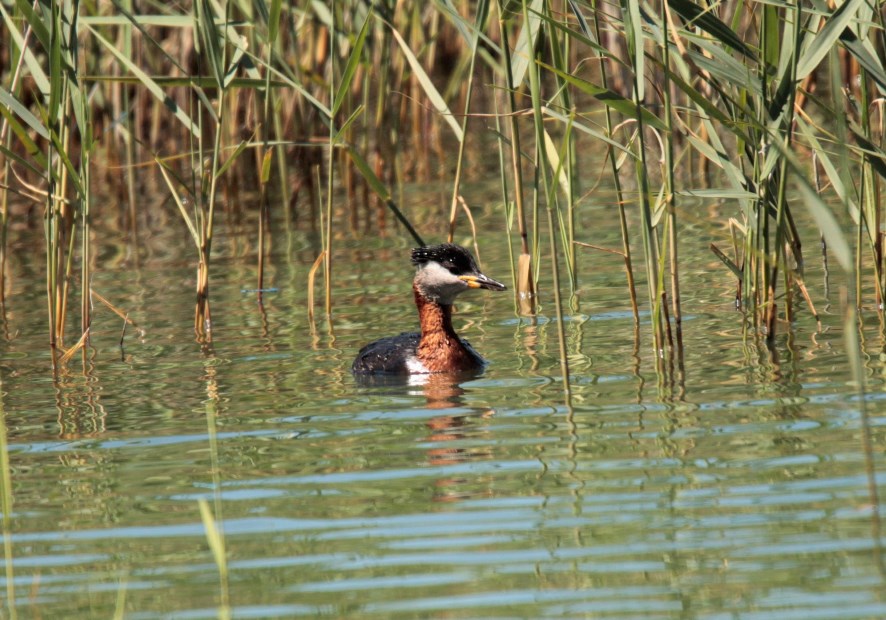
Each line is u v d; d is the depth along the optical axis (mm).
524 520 9000
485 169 29125
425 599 7852
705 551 8305
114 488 10188
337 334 15719
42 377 14117
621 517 8953
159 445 11297
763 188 13219
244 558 8641
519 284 17266
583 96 36000
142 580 8406
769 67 12922
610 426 11117
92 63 24797
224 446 11172
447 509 9312
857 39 12117
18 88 15969
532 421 11445
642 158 12914
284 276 19656
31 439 11664
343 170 27984
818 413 11047
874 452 9898
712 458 10055
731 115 13891
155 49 26250
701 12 11844
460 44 37781
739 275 15469
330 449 10945
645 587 7852
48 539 9180
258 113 23203
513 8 13594
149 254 22375
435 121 31219
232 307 17625
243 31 22266
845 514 8734
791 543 8352
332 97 18469
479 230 22250
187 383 13570
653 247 13414
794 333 14109
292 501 9672
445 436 11156
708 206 22938
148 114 28766
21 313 17734
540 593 7840
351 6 22375
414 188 27422
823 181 23688
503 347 14664
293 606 7875
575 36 11742
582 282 17906
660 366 13164
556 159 15570
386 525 9070
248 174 29297
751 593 7691
